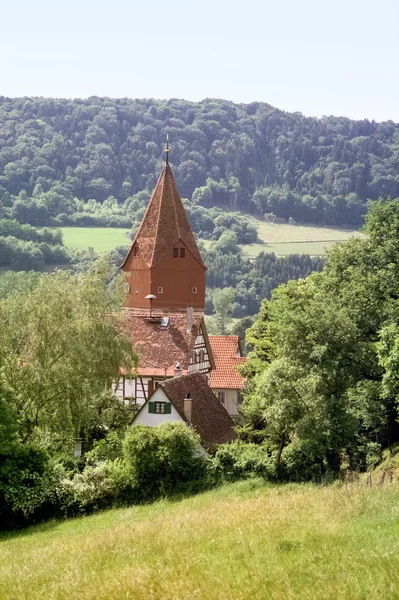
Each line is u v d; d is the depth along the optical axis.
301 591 29.20
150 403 101.00
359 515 44.09
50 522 79.00
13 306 97.50
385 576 29.59
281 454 84.50
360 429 102.38
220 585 30.88
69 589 34.59
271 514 47.75
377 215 106.81
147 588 32.09
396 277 99.06
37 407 94.81
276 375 85.06
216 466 84.75
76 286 106.00
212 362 138.00
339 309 96.62
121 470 84.56
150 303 156.38
